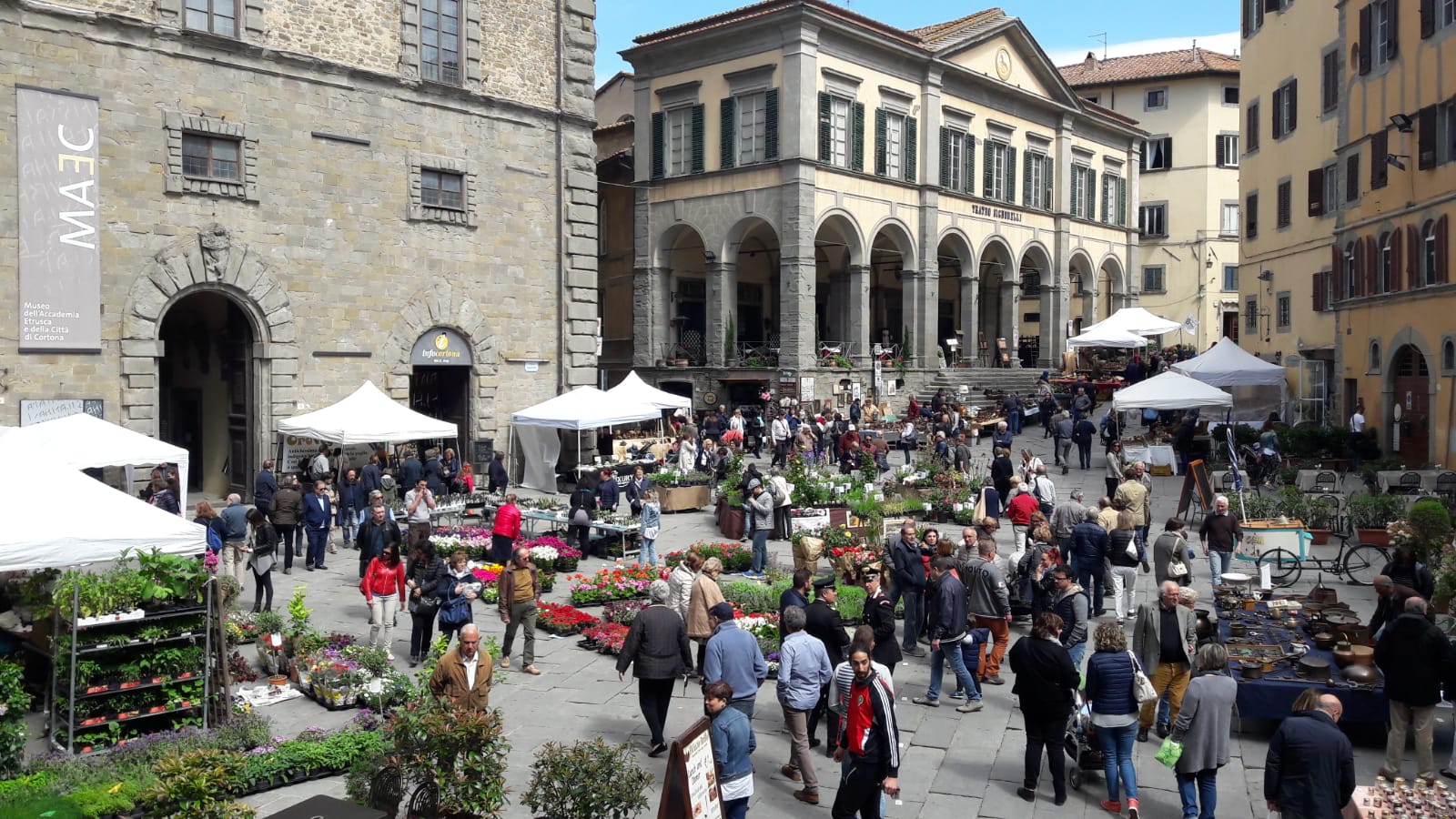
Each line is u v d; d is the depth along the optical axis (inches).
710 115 1572.3
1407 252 1045.2
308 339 956.0
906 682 525.3
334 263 970.1
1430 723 391.5
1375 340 1120.8
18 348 796.0
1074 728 414.3
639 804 326.3
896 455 1375.5
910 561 578.2
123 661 430.9
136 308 852.0
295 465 946.1
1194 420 1254.9
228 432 989.2
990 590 522.0
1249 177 1536.7
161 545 447.5
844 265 1711.4
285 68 930.1
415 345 1032.8
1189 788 367.6
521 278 1113.4
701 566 528.1
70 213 816.9
